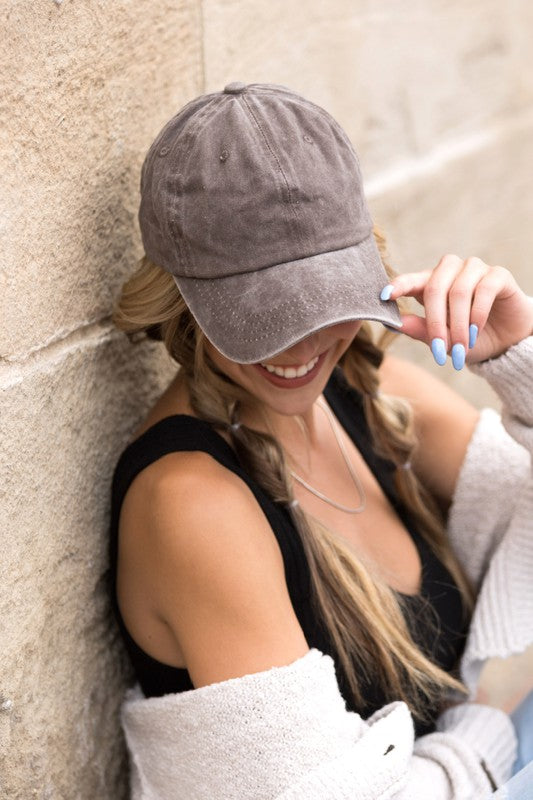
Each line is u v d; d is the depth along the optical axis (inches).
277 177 40.1
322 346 44.5
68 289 44.1
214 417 47.1
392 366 61.4
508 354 50.8
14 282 39.3
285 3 68.7
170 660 48.3
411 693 51.2
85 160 44.6
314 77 74.1
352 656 49.3
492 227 101.6
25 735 43.3
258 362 41.3
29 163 39.8
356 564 49.8
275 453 48.2
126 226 49.7
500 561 56.6
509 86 100.0
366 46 79.7
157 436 47.0
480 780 49.1
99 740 50.8
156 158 42.2
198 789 45.1
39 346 41.8
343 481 55.1
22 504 41.3
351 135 80.3
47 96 40.7
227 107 41.3
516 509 57.2
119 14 46.6
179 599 44.6
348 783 42.1
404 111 86.1
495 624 54.9
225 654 43.9
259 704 42.5
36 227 40.7
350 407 58.2
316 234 41.1
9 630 41.3
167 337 46.5
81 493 47.0
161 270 43.8
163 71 52.9
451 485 60.8
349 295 40.8
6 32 37.3
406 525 57.3
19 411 40.4
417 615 53.1
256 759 42.7
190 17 55.9
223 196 40.3
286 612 44.7
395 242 86.6
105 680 51.3
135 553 46.5
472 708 54.2
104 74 45.7
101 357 48.0
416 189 88.1
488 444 59.5
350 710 49.3
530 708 56.7
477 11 92.9
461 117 94.0
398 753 44.1
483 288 46.1
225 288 41.2
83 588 48.1
